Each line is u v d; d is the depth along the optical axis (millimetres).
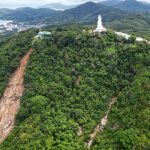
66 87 95875
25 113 91000
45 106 90438
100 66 102000
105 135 83562
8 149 82062
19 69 109125
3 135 92125
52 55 107562
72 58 104875
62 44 110500
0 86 106875
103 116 89812
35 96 93812
